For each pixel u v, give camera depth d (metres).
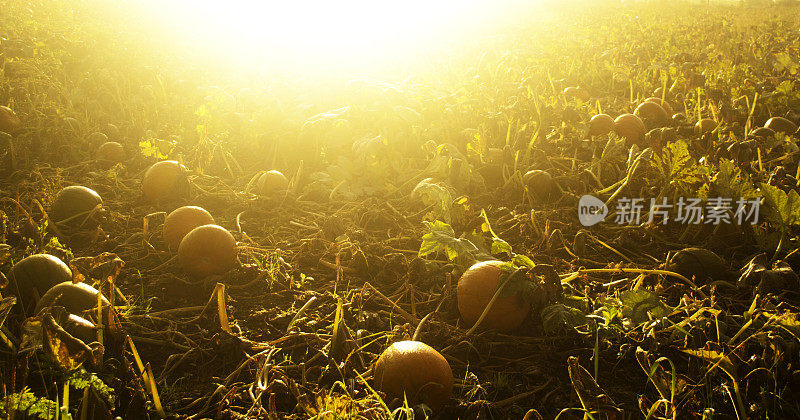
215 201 4.68
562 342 3.39
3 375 3.01
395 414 2.83
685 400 3.01
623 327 3.37
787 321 3.17
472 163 5.09
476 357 3.33
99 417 2.74
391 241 4.26
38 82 6.05
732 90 6.56
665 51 8.71
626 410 3.04
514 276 3.38
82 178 4.88
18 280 3.42
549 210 4.59
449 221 4.10
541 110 5.75
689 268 3.89
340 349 3.24
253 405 2.96
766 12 18.38
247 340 3.30
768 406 2.99
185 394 3.09
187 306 3.64
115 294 3.61
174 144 4.93
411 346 3.02
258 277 3.82
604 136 5.35
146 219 4.00
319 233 4.25
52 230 4.13
